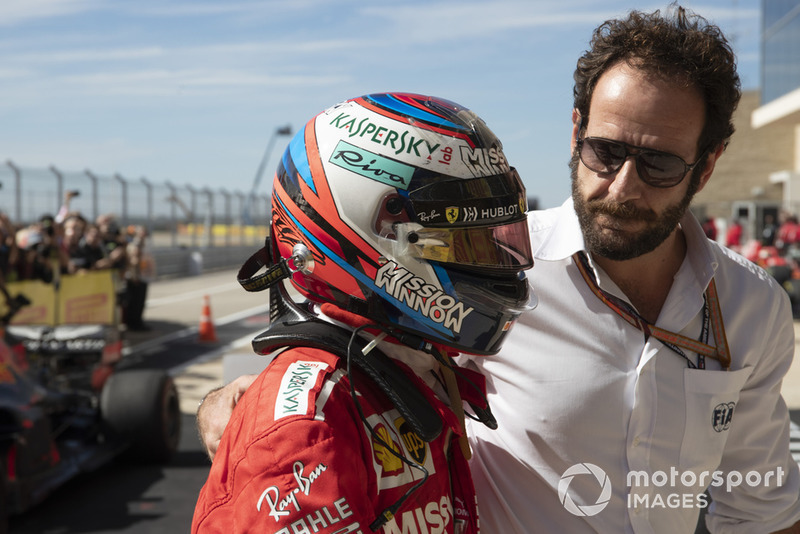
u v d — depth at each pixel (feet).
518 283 4.46
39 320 19.47
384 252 4.00
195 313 48.06
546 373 5.32
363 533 3.37
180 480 16.48
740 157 107.86
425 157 4.06
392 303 4.02
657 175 4.85
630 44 4.93
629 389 5.29
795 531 5.90
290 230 4.22
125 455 17.42
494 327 4.31
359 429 3.62
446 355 4.44
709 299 5.41
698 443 5.36
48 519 14.20
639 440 5.27
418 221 4.02
